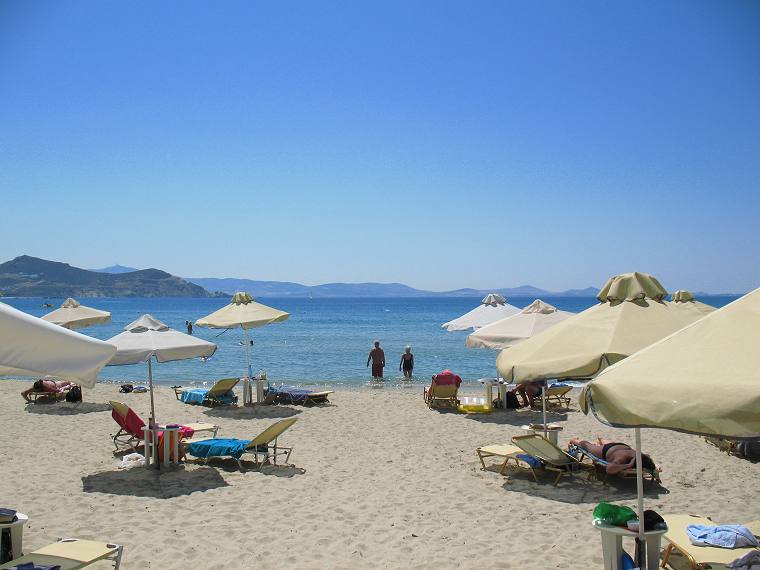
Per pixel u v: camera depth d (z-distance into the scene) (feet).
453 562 20.66
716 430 10.87
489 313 52.90
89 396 60.13
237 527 23.71
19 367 15.61
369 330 207.82
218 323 48.83
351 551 21.57
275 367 98.63
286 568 20.21
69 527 23.47
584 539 22.54
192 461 33.73
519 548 21.77
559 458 29.58
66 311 58.90
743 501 27.14
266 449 32.83
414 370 95.09
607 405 12.39
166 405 54.65
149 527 23.58
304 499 27.22
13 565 17.29
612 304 23.85
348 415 49.34
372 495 27.91
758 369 11.36
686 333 13.34
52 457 34.63
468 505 26.53
